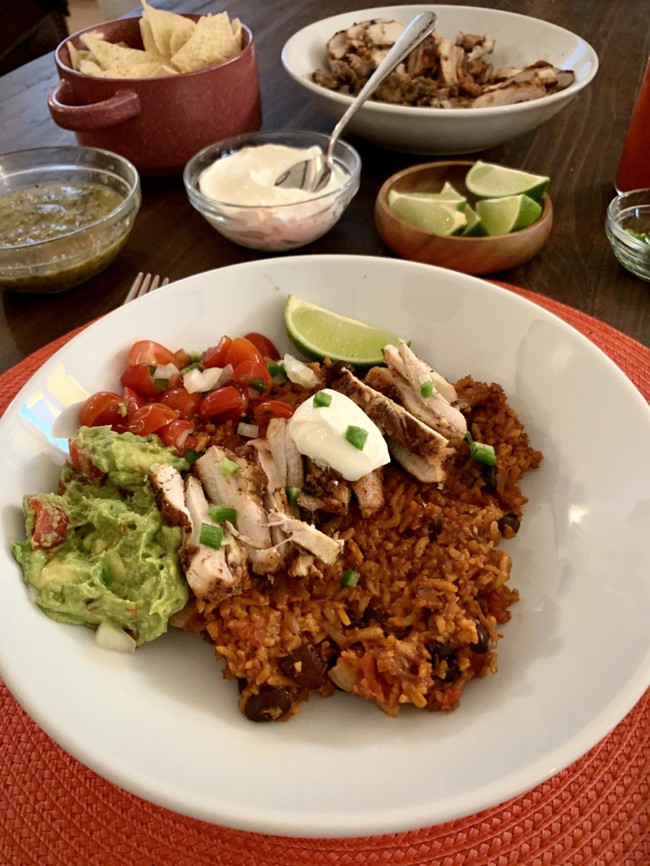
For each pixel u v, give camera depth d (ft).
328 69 2.04
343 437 0.97
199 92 1.65
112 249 1.44
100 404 1.05
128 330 1.13
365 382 1.14
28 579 0.84
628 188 1.62
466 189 1.58
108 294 1.46
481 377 1.16
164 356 1.15
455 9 2.10
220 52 1.74
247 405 1.14
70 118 1.55
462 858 0.70
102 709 0.74
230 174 1.57
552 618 0.87
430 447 1.00
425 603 0.89
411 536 1.00
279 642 0.86
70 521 0.90
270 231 1.45
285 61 1.88
